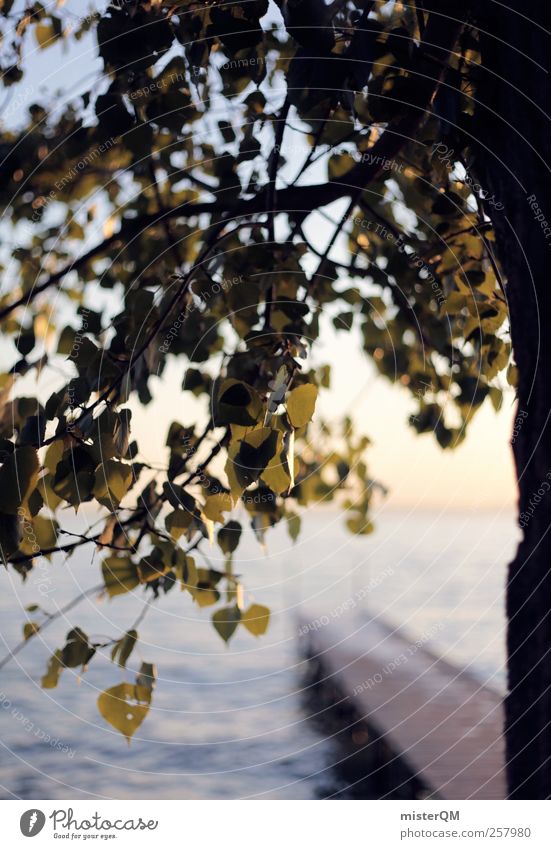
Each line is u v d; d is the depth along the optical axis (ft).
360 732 48.65
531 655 5.54
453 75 6.63
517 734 5.59
